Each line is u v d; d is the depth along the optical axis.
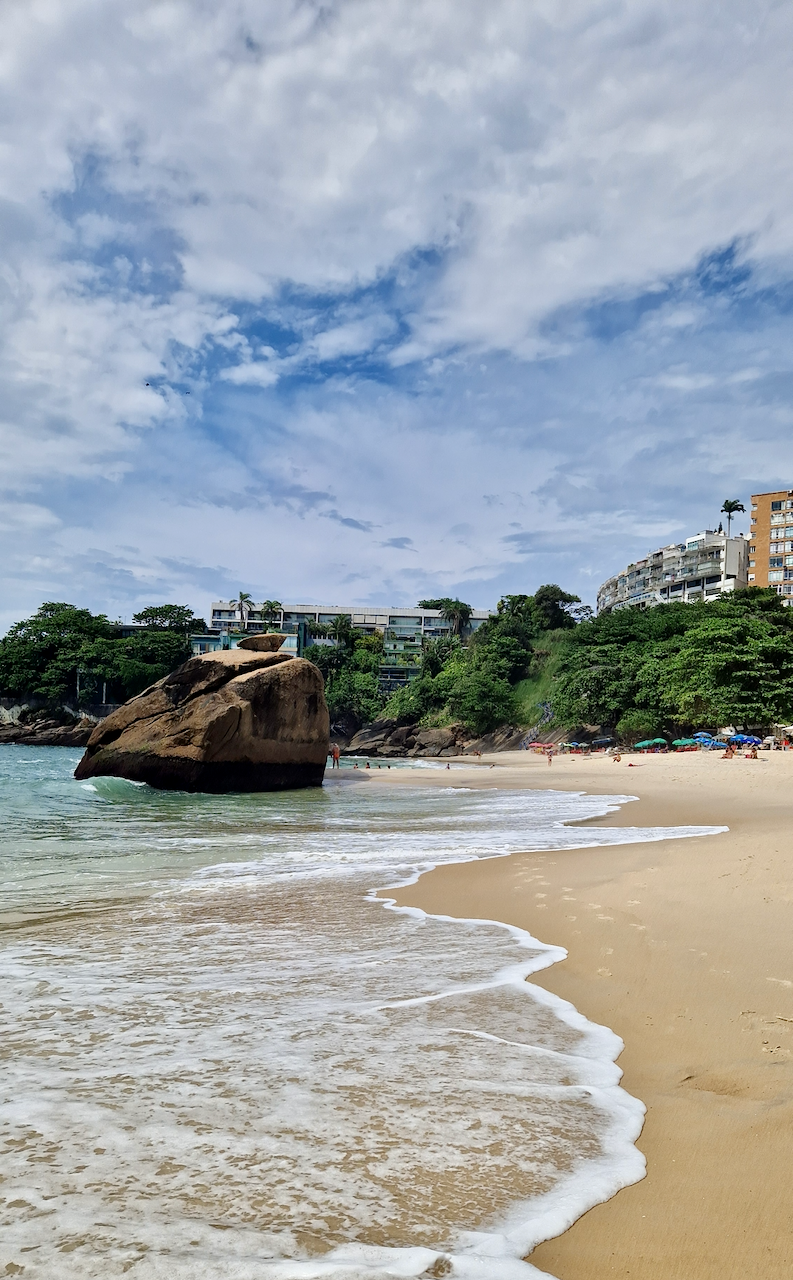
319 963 5.93
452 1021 4.64
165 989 5.23
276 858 11.73
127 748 25.98
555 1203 2.74
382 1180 2.84
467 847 12.78
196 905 8.21
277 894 8.83
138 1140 3.08
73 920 7.46
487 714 88.12
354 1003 4.96
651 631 72.25
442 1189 2.80
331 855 12.02
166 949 6.35
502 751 82.94
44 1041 4.21
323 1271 2.26
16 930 7.02
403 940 6.67
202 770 25.06
